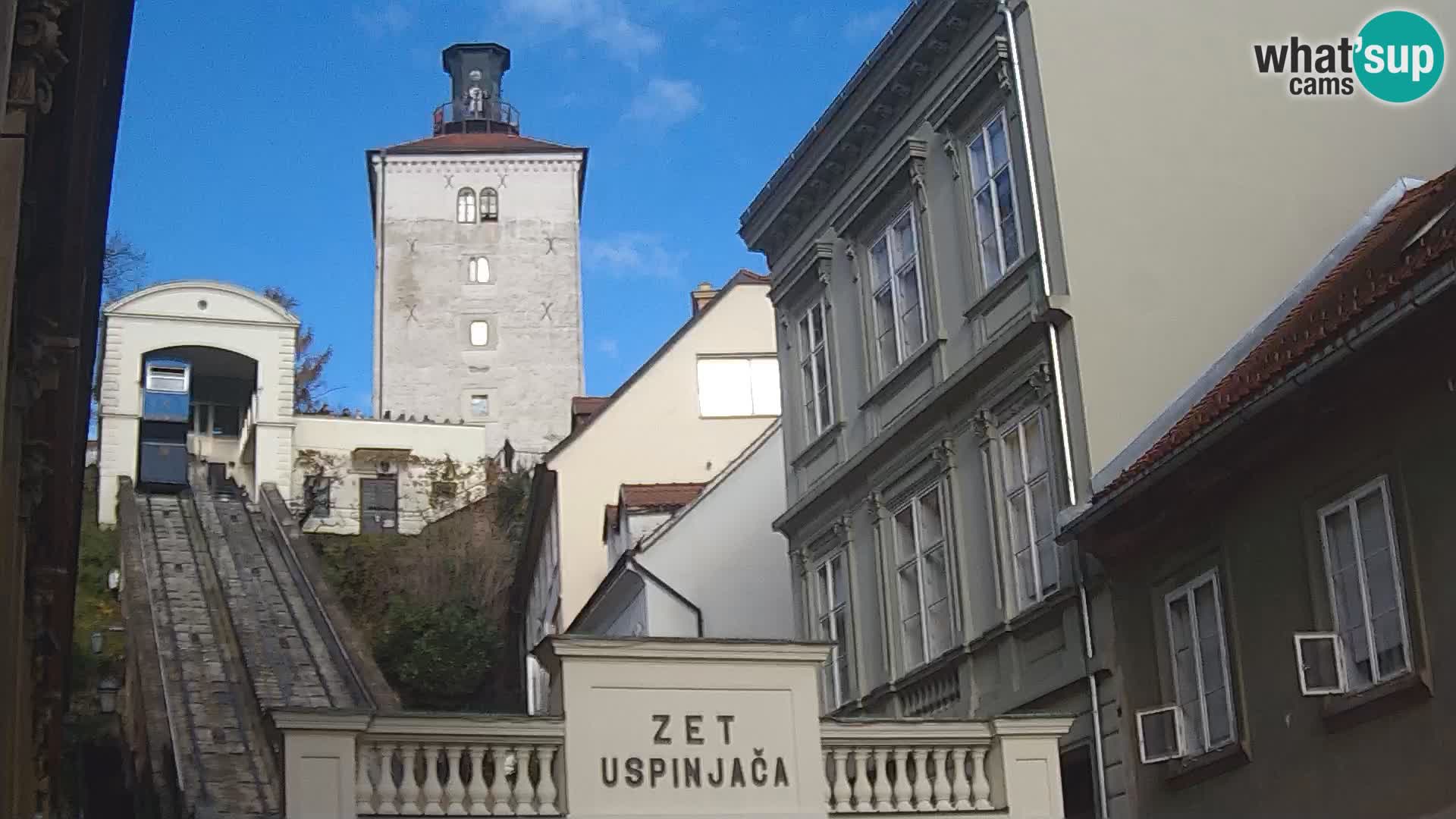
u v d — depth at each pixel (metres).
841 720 16.67
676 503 40.00
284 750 14.64
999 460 22.42
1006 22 22.39
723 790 15.93
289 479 69.75
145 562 45.94
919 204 24.88
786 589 36.16
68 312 14.70
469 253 93.06
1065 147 21.47
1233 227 21.81
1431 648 15.10
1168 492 18.52
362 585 59.16
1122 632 19.78
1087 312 20.89
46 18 10.84
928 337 24.42
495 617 58.53
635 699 15.90
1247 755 17.48
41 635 19.31
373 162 94.94
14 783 13.86
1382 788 15.64
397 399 90.69
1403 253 17.77
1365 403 15.98
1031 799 16.91
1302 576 16.84
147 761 27.88
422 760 15.18
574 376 91.88
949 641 23.50
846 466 26.55
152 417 64.25
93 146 13.07
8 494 13.08
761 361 46.12
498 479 72.50
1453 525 14.88
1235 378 19.31
